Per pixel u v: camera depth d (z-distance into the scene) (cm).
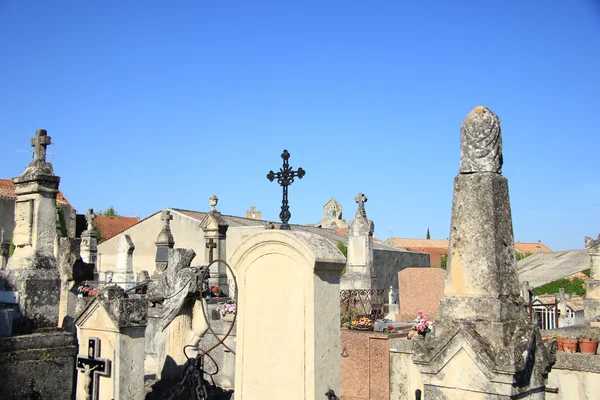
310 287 778
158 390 1175
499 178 755
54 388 960
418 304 1747
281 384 797
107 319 1042
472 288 734
